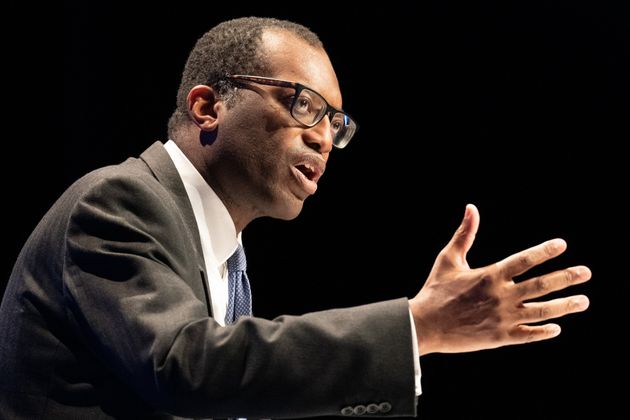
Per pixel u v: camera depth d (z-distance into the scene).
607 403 13.34
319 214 13.93
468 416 13.88
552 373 13.66
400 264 13.70
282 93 5.55
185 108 5.83
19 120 11.73
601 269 13.28
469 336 4.25
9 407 4.83
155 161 5.45
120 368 4.41
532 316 4.22
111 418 4.76
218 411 4.16
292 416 4.19
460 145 13.62
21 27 11.79
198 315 4.33
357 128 6.24
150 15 12.59
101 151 12.20
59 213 4.98
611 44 13.17
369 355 4.14
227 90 5.64
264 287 13.81
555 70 13.34
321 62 5.78
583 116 13.27
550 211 13.40
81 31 12.16
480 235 13.56
